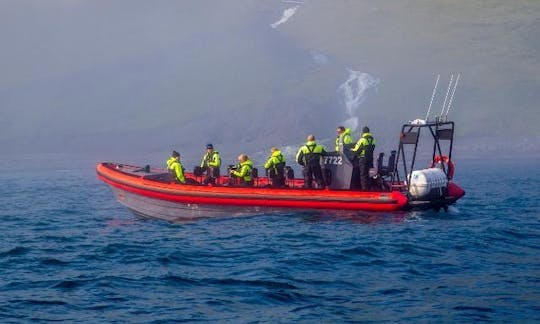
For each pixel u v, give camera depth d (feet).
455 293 51.37
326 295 51.37
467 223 81.10
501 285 53.42
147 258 64.28
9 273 59.57
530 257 63.77
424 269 58.95
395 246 66.85
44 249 70.90
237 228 76.89
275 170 81.71
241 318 46.50
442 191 79.20
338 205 78.33
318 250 65.51
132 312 47.91
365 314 47.01
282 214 79.87
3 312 47.91
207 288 53.52
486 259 62.80
